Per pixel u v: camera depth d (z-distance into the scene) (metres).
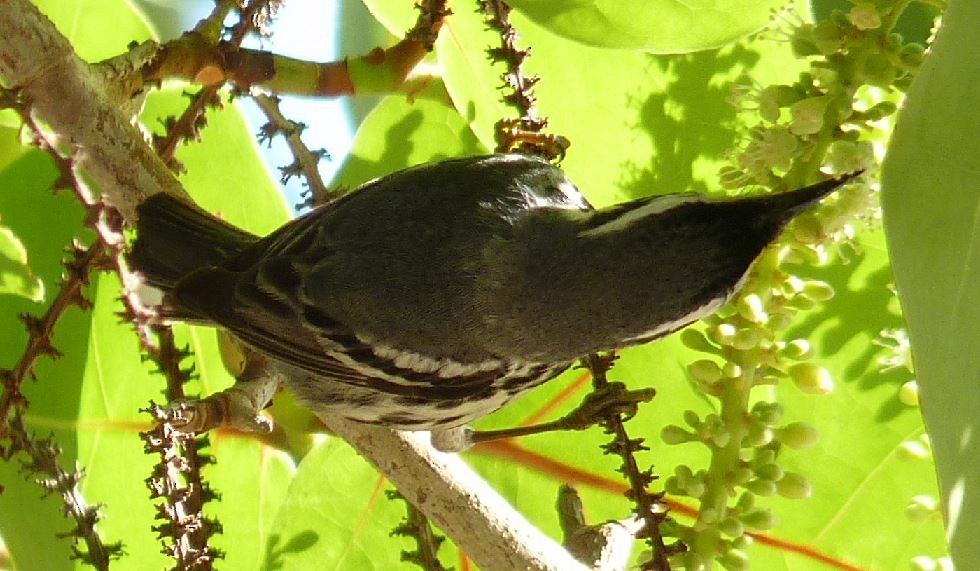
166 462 2.16
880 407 2.22
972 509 2.10
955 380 2.10
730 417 2.16
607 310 2.18
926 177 2.11
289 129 2.21
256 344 2.20
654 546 2.15
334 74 2.21
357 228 2.21
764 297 2.16
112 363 2.23
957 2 2.11
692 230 2.16
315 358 2.21
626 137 2.22
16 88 2.17
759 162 2.16
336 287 2.20
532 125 2.21
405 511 2.24
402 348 2.20
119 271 2.17
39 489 2.21
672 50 2.19
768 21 2.19
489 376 2.20
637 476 2.16
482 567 2.19
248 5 2.20
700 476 2.16
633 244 2.17
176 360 2.18
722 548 2.15
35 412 2.22
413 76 2.22
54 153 2.16
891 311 2.22
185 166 2.23
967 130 2.11
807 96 2.16
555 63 2.22
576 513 2.21
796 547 2.22
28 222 2.23
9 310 2.22
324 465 2.24
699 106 2.22
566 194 2.21
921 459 2.18
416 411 2.21
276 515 2.24
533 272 2.19
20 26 2.19
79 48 2.23
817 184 2.15
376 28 2.27
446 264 2.20
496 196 2.20
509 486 2.24
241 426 2.18
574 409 2.24
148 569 2.23
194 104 2.20
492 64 2.20
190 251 2.21
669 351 2.23
